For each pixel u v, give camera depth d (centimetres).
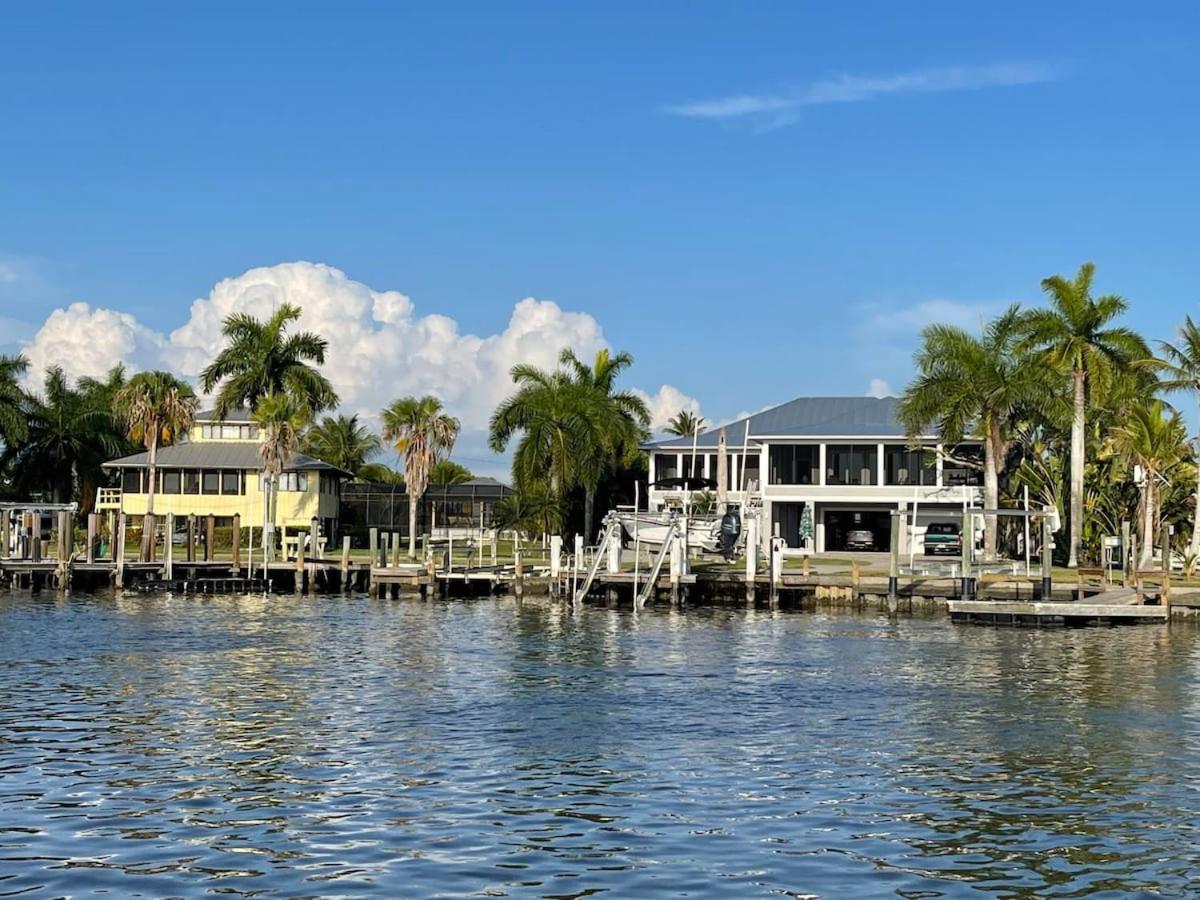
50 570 7006
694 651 4175
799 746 2544
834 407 9806
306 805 2050
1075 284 7625
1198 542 7469
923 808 2050
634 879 1683
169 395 7738
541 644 4372
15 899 1594
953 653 4138
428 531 10744
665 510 6669
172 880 1670
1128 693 3259
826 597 5997
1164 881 1691
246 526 9131
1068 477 8388
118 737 2594
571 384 8681
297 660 3856
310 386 9256
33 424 10225
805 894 1631
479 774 2275
